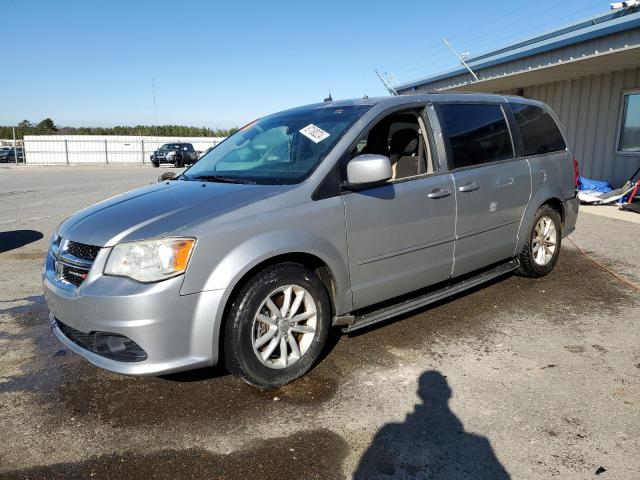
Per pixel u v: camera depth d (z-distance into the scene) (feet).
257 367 10.01
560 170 17.11
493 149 14.82
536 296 15.78
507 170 14.94
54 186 57.57
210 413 9.69
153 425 9.34
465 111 14.30
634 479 7.69
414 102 13.06
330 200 10.86
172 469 8.14
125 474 8.05
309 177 10.87
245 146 13.70
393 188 11.94
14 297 17.02
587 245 22.22
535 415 9.41
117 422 9.48
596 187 34.63
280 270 10.14
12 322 14.69
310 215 10.48
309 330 10.75
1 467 8.29
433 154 13.16
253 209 9.98
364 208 11.34
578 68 34.71
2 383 11.06
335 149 11.30
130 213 10.27
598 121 38.14
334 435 8.93
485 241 14.47
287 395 10.27
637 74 34.68
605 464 8.04
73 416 9.71
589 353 11.87
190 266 9.13
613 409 9.55
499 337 12.82
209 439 8.89
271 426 9.23
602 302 15.19
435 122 13.30
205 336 9.35
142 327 8.91
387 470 8.04
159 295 8.93
